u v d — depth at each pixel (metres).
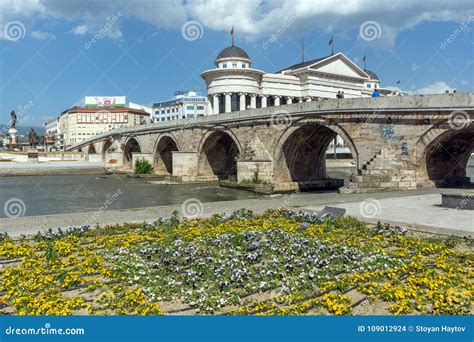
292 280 8.66
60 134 149.38
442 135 25.52
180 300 7.90
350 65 85.94
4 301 7.84
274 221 15.11
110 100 144.62
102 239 12.40
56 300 7.56
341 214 14.95
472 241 11.59
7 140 105.06
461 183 31.70
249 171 38.44
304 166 39.06
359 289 8.13
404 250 10.84
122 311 7.18
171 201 32.03
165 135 56.59
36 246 11.45
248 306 7.48
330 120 31.08
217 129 44.41
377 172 27.56
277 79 80.81
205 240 12.12
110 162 69.19
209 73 78.81
